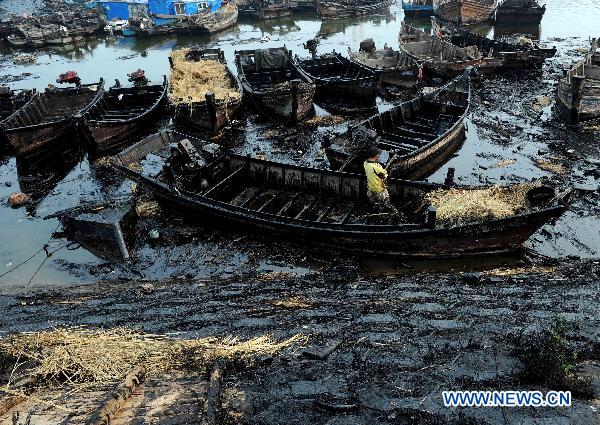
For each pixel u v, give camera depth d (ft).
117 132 63.72
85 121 59.52
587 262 36.06
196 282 37.99
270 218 40.88
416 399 21.49
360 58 92.07
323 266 39.50
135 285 37.99
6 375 23.65
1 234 46.78
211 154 49.32
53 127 62.23
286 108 70.03
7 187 56.75
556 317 26.58
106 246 42.70
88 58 118.62
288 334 28.66
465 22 125.80
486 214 37.29
